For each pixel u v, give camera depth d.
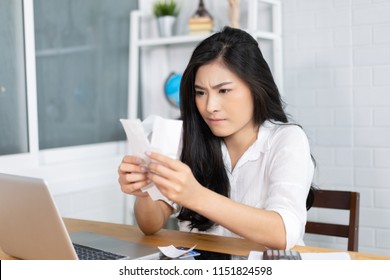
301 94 3.66
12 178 1.48
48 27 3.40
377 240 3.45
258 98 1.98
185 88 2.07
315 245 3.66
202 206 1.60
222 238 1.93
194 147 2.14
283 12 3.69
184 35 4.07
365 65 3.43
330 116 3.57
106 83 3.88
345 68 3.50
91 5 3.72
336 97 3.54
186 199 1.57
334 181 3.58
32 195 1.44
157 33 4.14
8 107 3.13
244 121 1.97
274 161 1.98
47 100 3.41
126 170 1.62
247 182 2.12
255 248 1.78
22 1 3.19
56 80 3.47
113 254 1.65
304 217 1.79
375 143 3.43
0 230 1.65
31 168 3.19
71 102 3.59
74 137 3.62
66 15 3.52
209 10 3.96
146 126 1.58
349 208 2.42
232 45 1.90
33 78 3.23
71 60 3.58
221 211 1.62
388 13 3.33
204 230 2.14
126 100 4.07
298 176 1.85
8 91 3.13
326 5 3.54
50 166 3.31
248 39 1.96
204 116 1.97
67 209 3.42
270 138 2.07
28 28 3.20
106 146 3.87
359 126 3.47
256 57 1.95
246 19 3.82
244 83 1.93
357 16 3.44
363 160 3.47
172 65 4.17
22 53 3.20
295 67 3.67
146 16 4.17
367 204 3.47
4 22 3.10
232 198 2.16
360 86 3.45
